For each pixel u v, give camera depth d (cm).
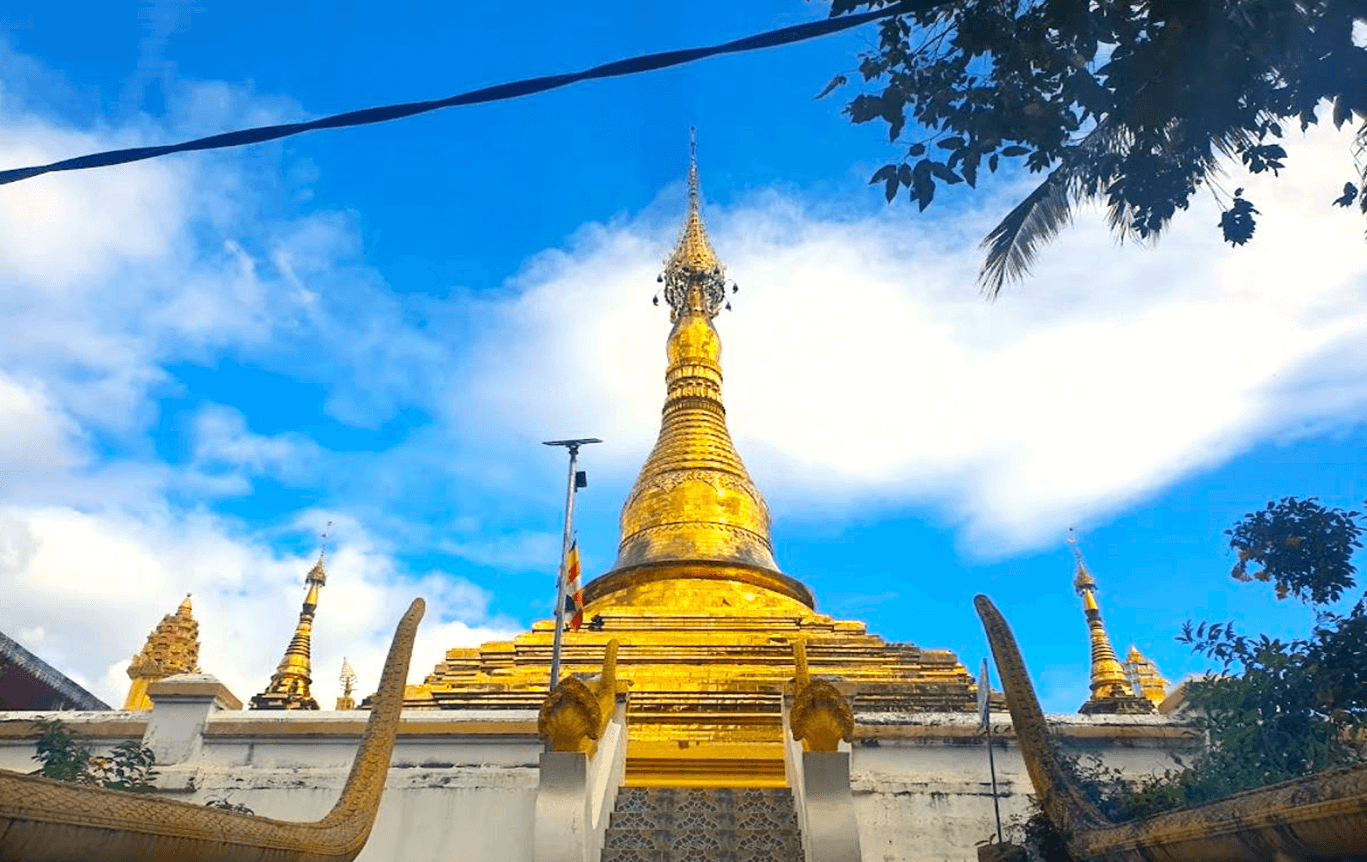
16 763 1430
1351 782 378
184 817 473
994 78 575
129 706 2752
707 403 3309
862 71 596
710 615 2289
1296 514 805
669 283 3700
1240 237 598
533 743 1395
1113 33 537
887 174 604
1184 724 1360
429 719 1413
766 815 1206
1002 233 797
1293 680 791
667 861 1128
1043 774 713
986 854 816
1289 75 519
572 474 1820
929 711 1688
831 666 2003
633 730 1742
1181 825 495
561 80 418
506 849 1284
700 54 417
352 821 716
